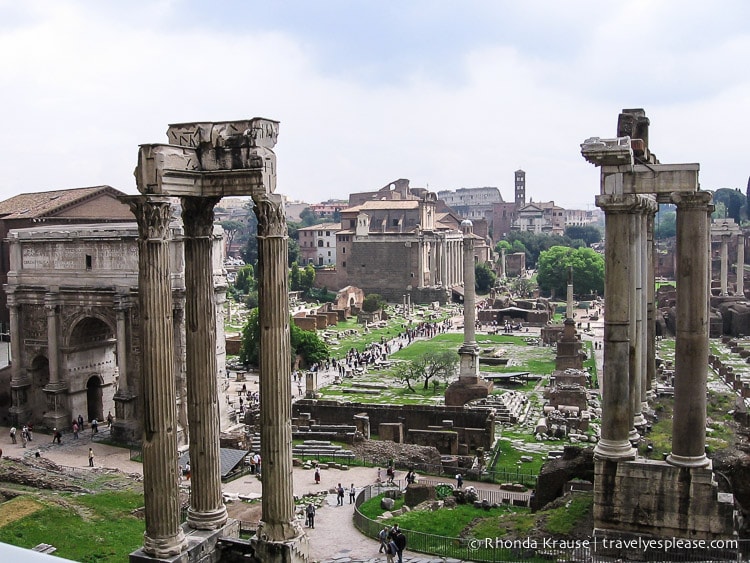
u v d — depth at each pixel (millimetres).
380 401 83688
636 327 35531
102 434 66438
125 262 63594
